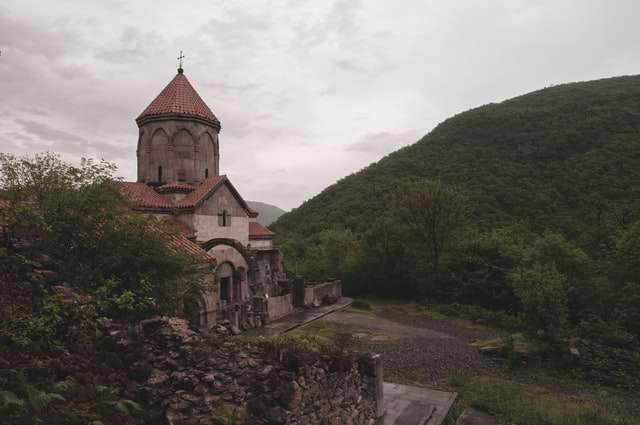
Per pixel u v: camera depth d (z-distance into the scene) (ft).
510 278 79.82
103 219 25.29
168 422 15.48
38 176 25.44
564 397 40.42
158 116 77.00
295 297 82.94
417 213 103.55
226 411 16.67
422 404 36.76
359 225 167.53
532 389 42.47
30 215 19.71
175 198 69.62
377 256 109.70
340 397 25.26
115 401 14.05
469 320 82.43
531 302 53.11
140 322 19.67
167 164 77.20
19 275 18.44
